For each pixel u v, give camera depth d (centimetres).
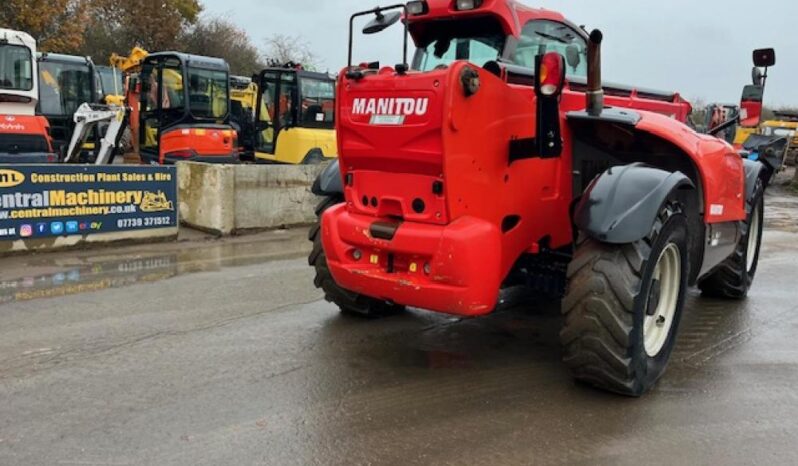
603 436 331
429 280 376
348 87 392
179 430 328
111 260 726
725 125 619
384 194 392
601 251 366
